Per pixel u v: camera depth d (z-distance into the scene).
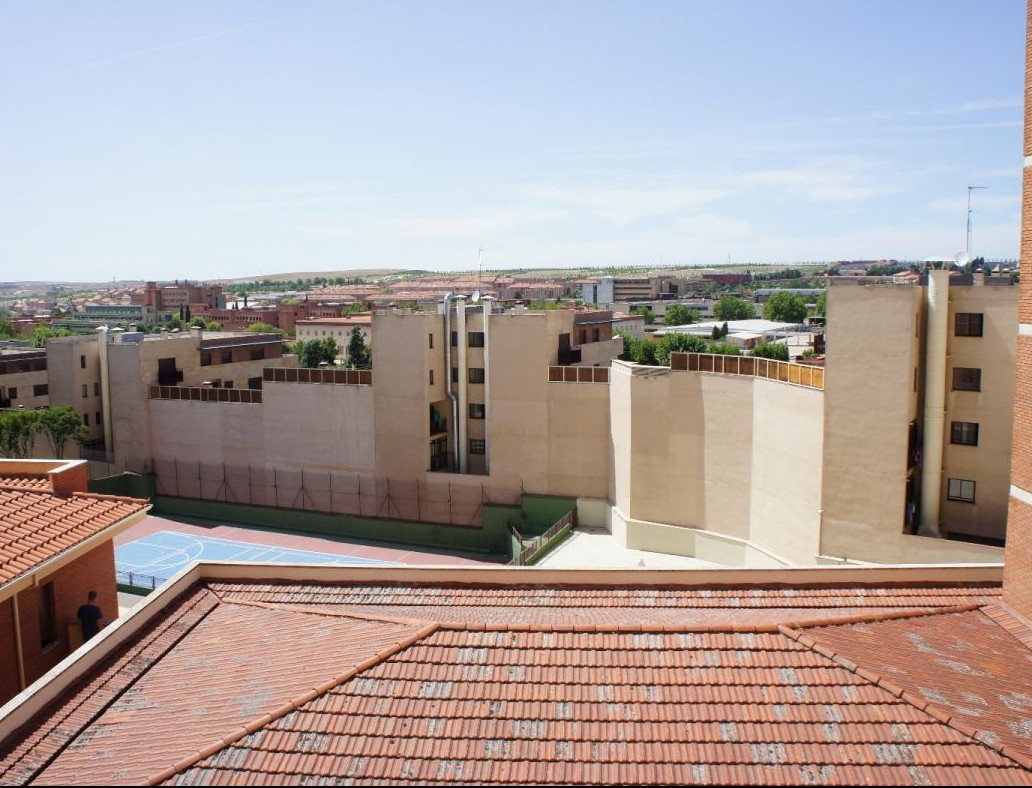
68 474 28.33
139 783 15.01
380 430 72.81
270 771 15.27
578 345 84.31
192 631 21.72
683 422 57.22
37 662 24.58
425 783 14.95
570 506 66.94
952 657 19.25
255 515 78.19
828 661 18.25
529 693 17.30
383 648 18.84
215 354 91.94
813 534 46.53
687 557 57.16
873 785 14.83
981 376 43.78
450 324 72.75
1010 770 15.18
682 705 16.94
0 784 15.71
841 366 44.62
